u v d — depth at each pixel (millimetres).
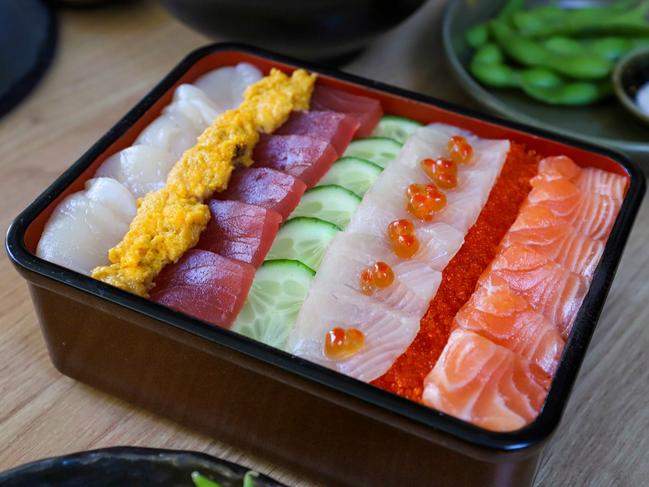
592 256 344
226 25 443
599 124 479
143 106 382
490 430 274
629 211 348
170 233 335
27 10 503
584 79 493
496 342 313
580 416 350
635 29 521
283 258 344
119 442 338
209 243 342
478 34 517
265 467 332
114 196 348
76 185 351
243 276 325
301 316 318
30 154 449
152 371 327
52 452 333
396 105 403
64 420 343
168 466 302
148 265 329
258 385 304
